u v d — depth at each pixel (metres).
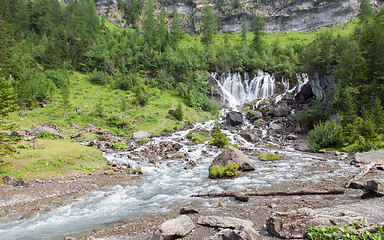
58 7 103.06
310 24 109.38
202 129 41.00
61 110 43.91
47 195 12.80
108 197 12.51
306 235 5.68
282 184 13.04
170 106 51.88
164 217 9.05
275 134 37.56
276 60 71.94
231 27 123.25
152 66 72.06
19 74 51.44
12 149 15.17
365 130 25.34
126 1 143.62
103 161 20.91
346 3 101.94
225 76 68.12
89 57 69.81
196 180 15.81
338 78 35.75
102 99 53.59
